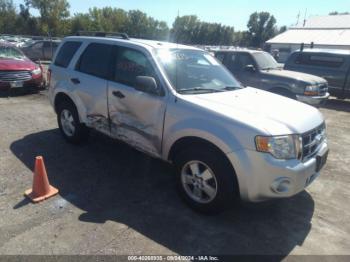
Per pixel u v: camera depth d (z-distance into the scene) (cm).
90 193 386
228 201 327
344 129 775
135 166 466
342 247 311
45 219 328
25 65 927
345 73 1077
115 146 539
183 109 348
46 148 520
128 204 366
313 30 4244
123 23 7988
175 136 354
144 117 391
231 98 375
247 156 302
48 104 836
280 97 418
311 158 333
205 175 338
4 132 591
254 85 884
